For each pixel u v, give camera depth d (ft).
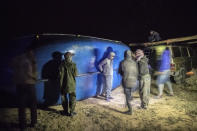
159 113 18.20
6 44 18.35
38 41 18.84
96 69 22.57
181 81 28.81
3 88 17.24
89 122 16.24
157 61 27.14
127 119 16.89
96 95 23.50
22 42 18.65
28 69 14.02
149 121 16.46
